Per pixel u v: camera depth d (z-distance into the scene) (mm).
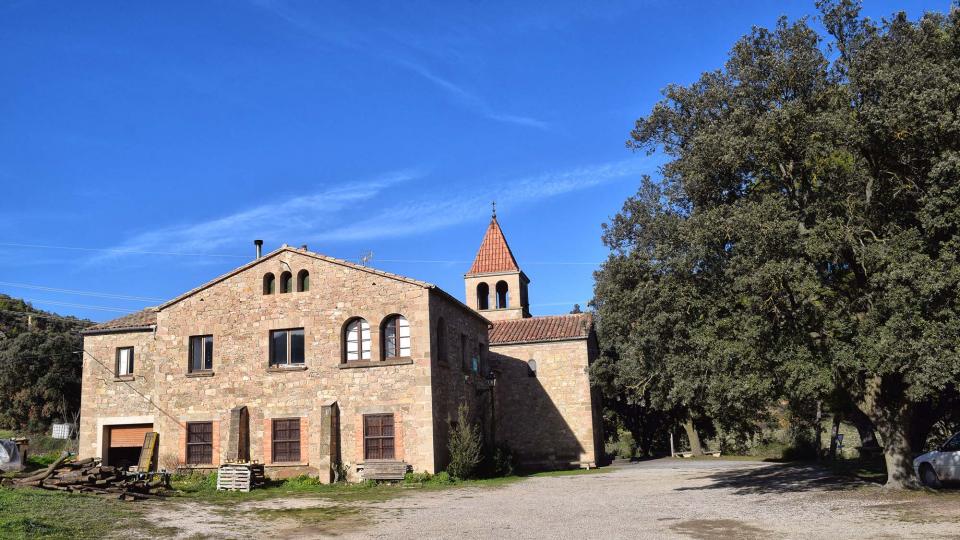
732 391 20859
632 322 25547
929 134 17703
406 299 30484
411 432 29406
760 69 21531
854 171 19734
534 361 41906
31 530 15359
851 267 20250
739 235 19734
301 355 31172
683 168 22984
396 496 24750
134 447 33500
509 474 33750
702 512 18766
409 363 29859
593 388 42812
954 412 29156
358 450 29578
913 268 17156
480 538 15570
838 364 18750
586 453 40188
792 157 20453
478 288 50562
